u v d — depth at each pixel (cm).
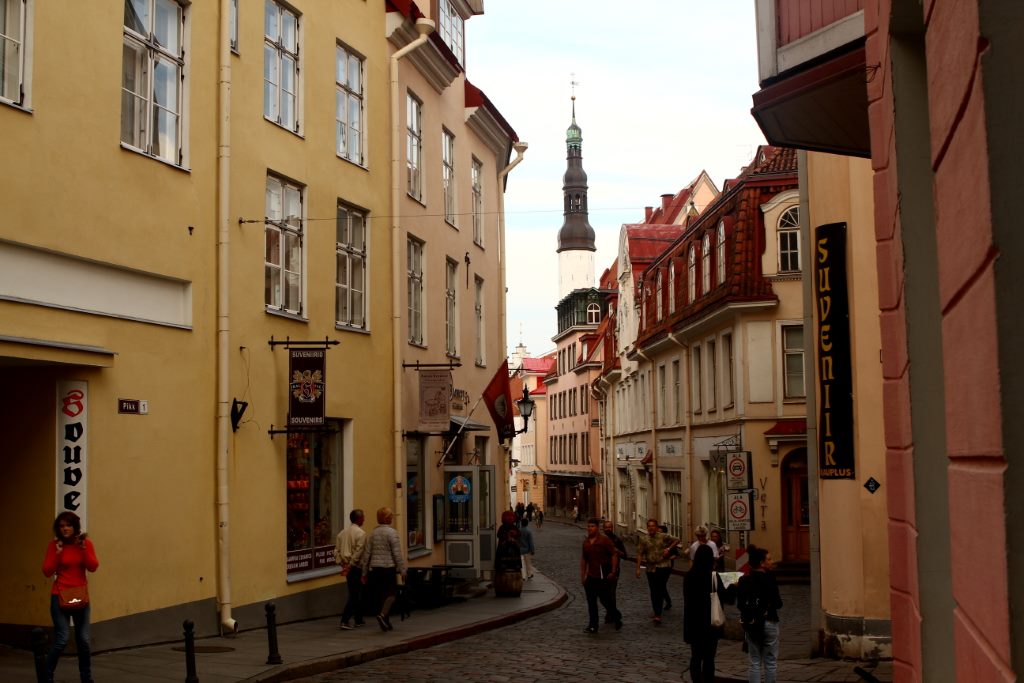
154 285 1462
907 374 531
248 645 1470
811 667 1426
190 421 1520
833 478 1507
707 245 3653
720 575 1220
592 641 1738
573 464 8156
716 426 3553
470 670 1380
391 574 1711
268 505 1714
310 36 1927
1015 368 225
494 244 3200
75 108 1302
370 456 2092
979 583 263
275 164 1784
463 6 2931
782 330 3259
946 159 298
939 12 303
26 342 1188
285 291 1827
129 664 1238
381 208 2191
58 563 1041
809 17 870
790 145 1031
